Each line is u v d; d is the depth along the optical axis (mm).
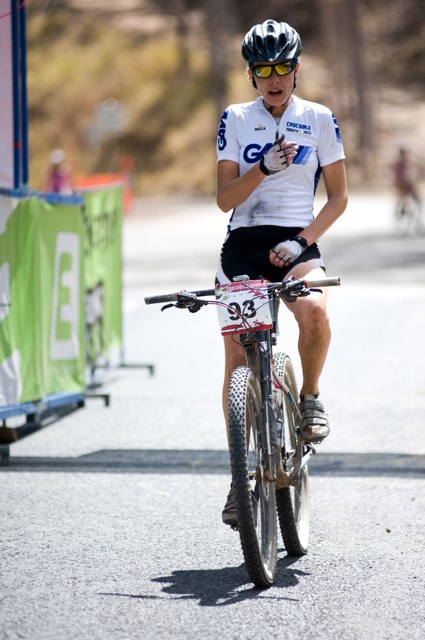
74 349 23156
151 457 19438
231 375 12734
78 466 18812
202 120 170875
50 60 188500
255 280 12594
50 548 14227
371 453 19547
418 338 33031
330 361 29469
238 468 11867
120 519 15617
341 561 13766
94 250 25969
